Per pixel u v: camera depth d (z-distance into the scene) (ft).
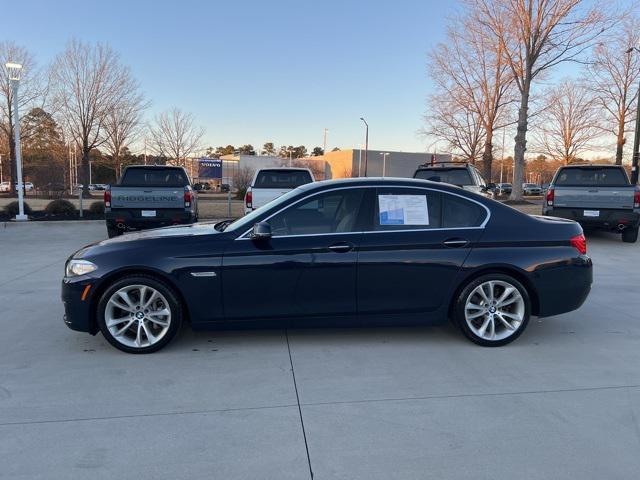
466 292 15.47
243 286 14.90
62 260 30.83
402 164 291.79
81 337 16.47
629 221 36.27
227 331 17.01
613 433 10.53
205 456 9.62
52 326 17.63
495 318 15.75
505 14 84.84
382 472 9.14
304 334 16.85
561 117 131.75
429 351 15.33
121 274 14.85
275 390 12.53
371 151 284.20
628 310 20.11
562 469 9.27
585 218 36.91
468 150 116.98
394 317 15.55
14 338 16.34
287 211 15.42
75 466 9.28
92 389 12.53
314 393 12.37
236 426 10.76
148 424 10.82
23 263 29.76
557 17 77.71
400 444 10.07
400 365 14.19
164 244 14.98
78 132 102.58
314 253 15.03
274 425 10.80
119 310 15.08
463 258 15.43
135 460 9.48
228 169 245.04
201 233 15.64
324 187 15.71
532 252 15.64
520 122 84.33
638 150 71.05
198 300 14.85
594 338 16.66
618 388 12.73
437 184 16.07
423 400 12.00
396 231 15.42
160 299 14.88
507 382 13.06
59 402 11.81
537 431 10.60
